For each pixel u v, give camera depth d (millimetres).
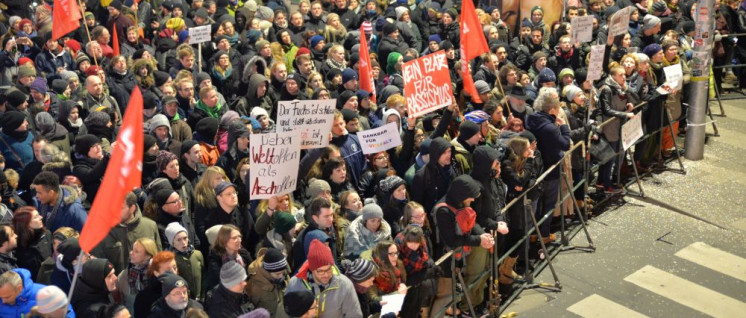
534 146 11391
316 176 10867
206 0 21156
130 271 8516
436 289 9672
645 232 13023
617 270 11836
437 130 12023
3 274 7785
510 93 13398
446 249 10250
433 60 11789
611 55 16766
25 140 11898
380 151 11516
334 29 18594
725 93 20188
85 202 10617
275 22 18531
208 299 8148
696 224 13328
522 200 11102
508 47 17984
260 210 9758
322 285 8039
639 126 13984
